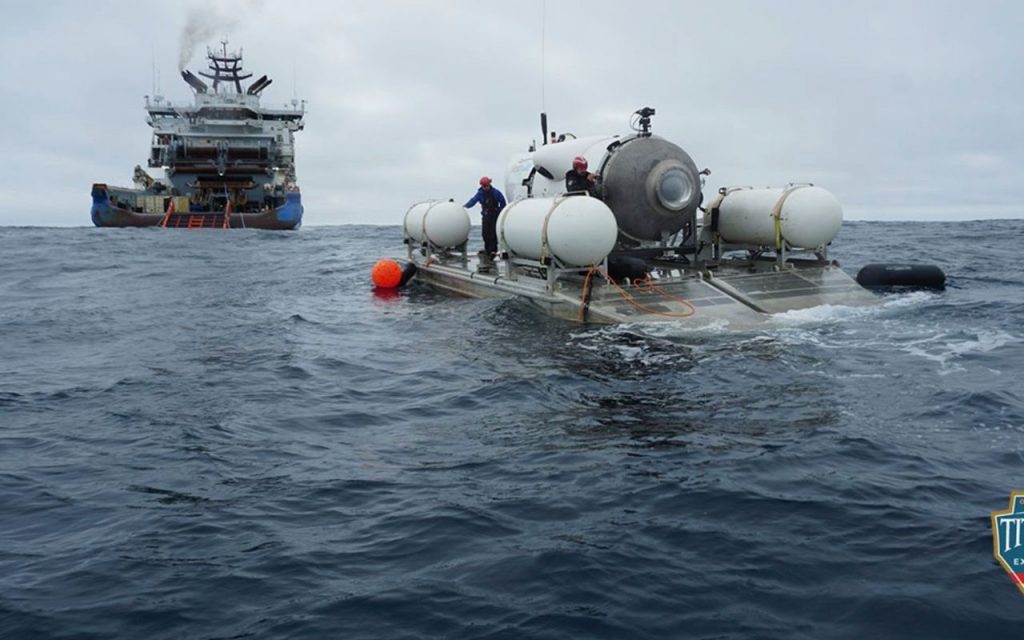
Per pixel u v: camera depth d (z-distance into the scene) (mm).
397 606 3580
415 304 14750
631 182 12484
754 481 4988
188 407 7398
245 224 48844
